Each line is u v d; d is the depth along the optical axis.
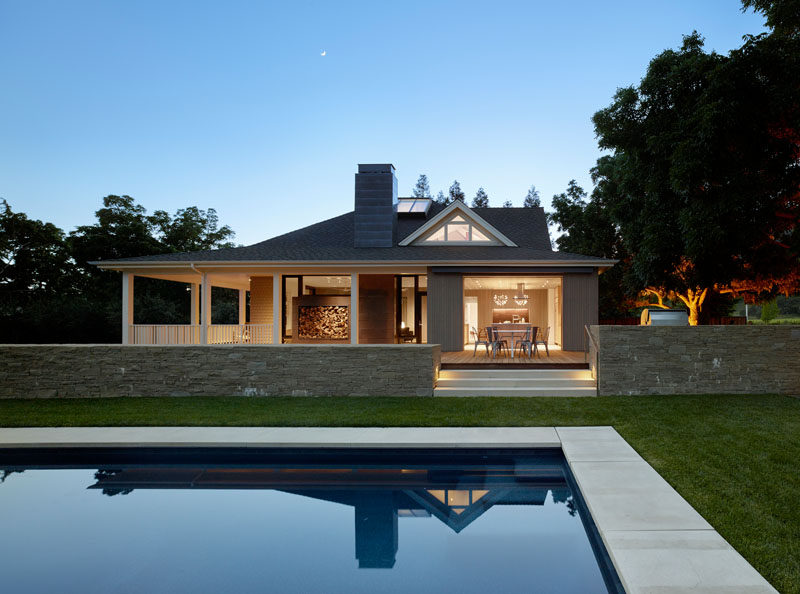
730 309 23.56
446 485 5.63
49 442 6.62
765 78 10.78
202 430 7.27
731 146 10.88
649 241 13.99
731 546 3.42
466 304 20.83
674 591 2.81
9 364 9.77
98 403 9.12
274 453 6.60
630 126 14.45
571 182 29.12
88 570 3.60
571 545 4.01
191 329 15.63
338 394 9.68
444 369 10.66
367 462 6.50
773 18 11.13
